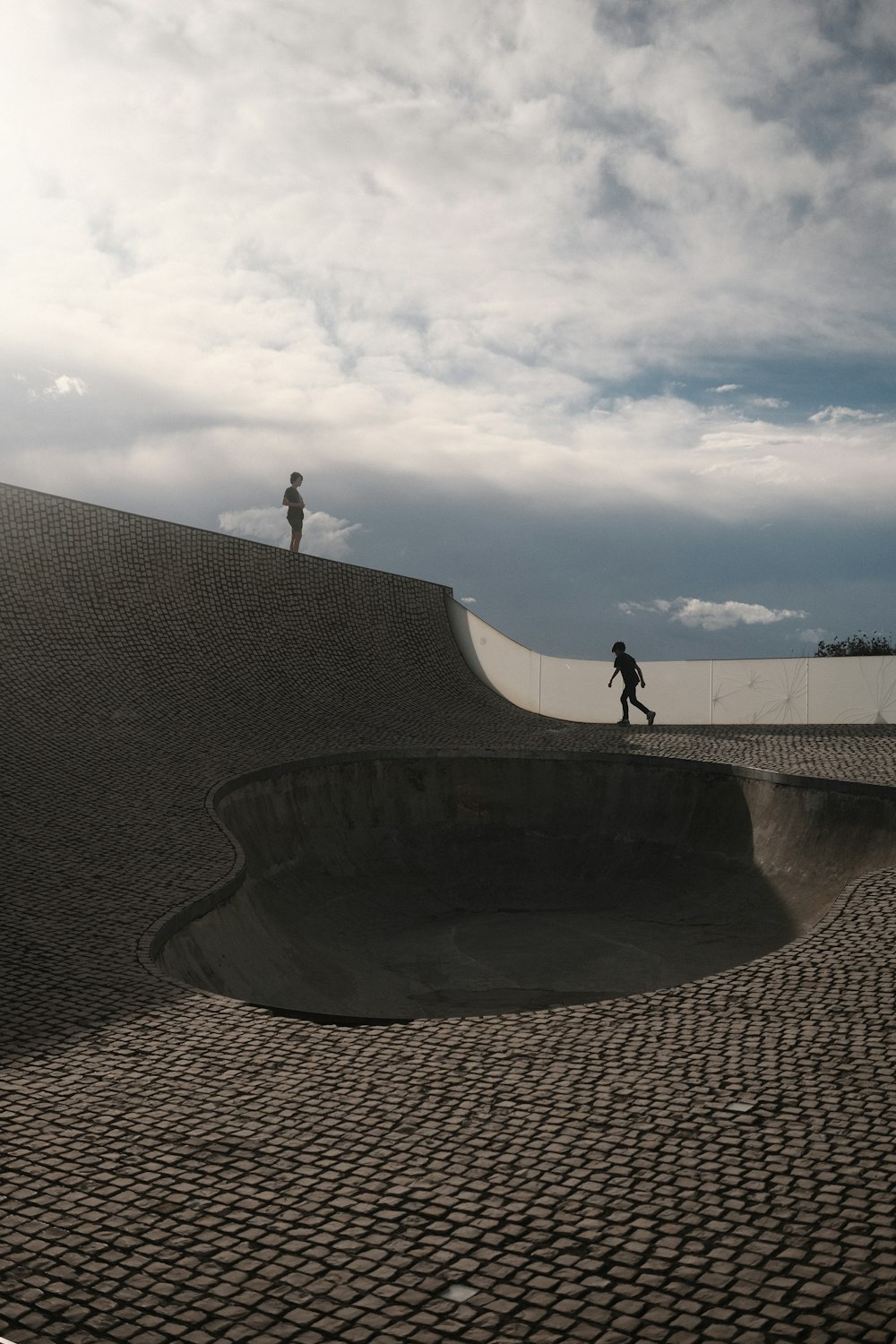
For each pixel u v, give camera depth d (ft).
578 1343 10.14
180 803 35.99
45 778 37.06
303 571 62.54
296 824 42.50
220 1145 14.44
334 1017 20.34
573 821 47.09
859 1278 11.01
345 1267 11.46
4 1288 11.14
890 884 27.25
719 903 40.01
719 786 44.09
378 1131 14.83
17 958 22.43
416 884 43.98
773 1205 12.51
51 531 53.06
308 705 52.85
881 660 52.19
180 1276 11.34
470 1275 11.27
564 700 59.67
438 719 54.75
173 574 56.59
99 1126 15.07
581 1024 18.95
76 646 49.26
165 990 20.89
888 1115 14.90
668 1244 11.75
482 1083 16.40
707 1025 18.67
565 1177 13.33
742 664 55.67
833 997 19.80
